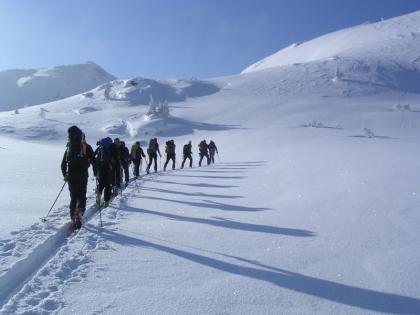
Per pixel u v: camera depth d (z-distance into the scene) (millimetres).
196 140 68000
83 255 5613
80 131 7641
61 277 4805
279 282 4816
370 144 41000
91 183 14383
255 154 35656
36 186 12195
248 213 8695
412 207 8641
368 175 13758
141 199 10719
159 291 4484
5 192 10633
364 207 8789
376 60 148000
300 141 50469
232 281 4824
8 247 5613
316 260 5574
